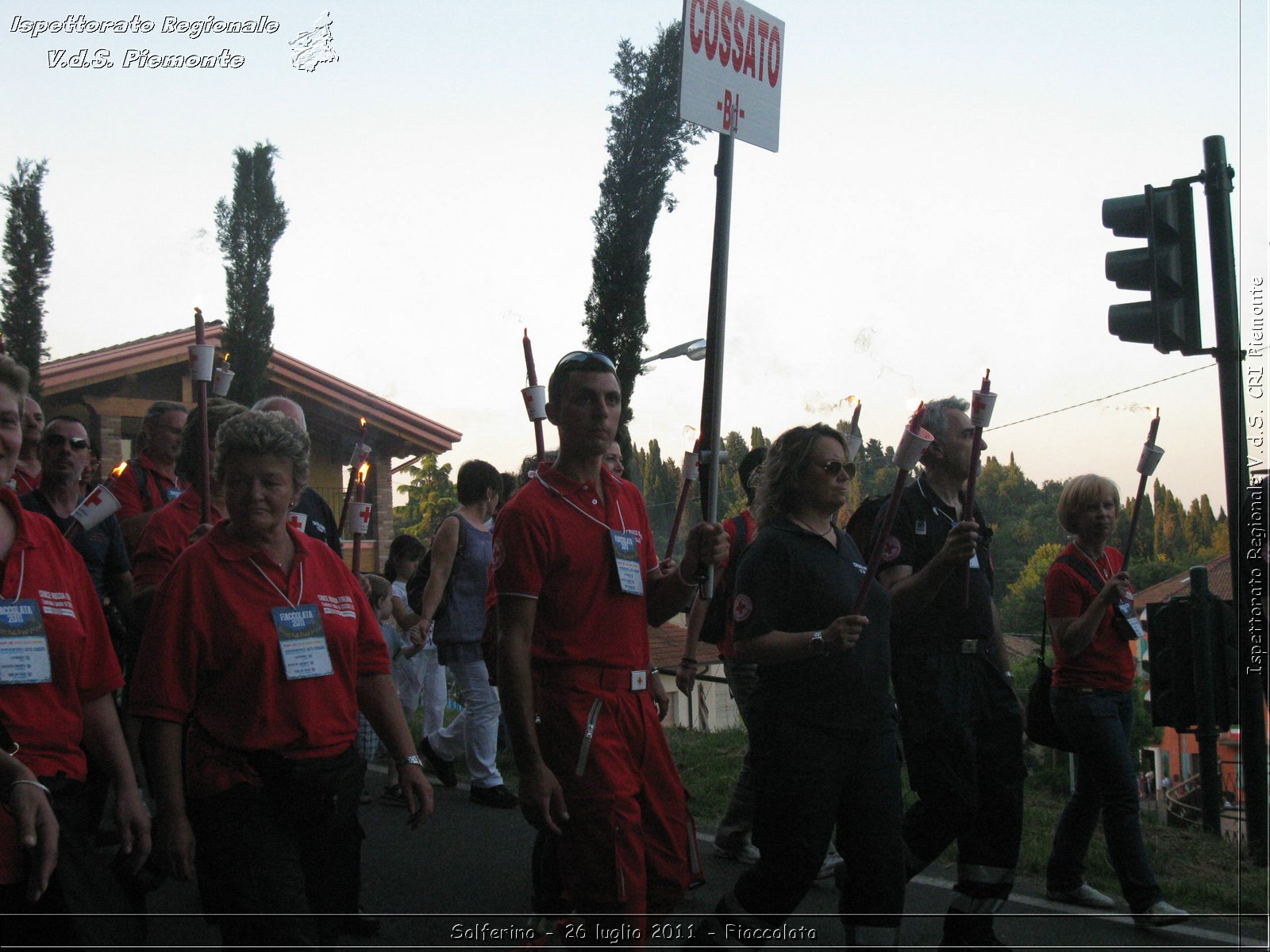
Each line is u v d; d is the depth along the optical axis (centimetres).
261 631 266
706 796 605
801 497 335
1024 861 489
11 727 246
